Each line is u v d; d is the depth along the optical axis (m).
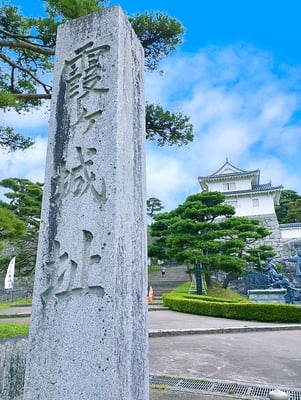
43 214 2.40
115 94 2.46
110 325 1.92
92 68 2.63
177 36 7.08
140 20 6.63
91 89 2.57
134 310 2.20
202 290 17.88
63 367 1.93
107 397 1.79
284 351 6.21
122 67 2.59
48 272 2.22
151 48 7.28
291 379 4.31
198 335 7.97
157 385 3.94
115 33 2.65
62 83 2.74
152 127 7.59
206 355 5.70
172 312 13.36
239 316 11.59
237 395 3.62
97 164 2.33
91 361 1.88
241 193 28.47
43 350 2.03
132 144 2.57
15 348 3.17
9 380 3.06
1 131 7.03
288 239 26.16
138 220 2.48
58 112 2.65
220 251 18.44
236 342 7.09
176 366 4.91
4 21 6.10
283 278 17.98
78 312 2.02
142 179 2.69
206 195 19.34
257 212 27.95
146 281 2.48
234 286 21.83
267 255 20.34
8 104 5.04
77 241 2.20
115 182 2.23
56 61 2.85
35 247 18.97
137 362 2.13
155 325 9.21
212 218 19.25
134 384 2.04
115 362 1.87
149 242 22.42
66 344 1.98
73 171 2.41
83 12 4.95
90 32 2.77
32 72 6.72
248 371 4.69
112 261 2.05
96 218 2.19
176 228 17.73
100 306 1.97
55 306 2.10
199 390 3.77
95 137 2.42
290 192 36.72
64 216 2.31
